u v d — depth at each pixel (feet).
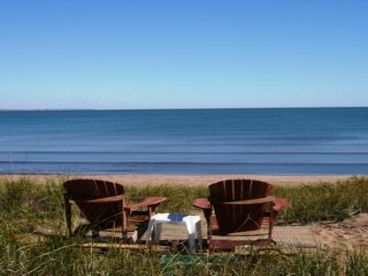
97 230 14.25
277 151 89.35
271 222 13.62
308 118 267.80
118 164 70.74
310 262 10.42
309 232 17.79
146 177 51.96
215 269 10.65
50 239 10.96
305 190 28.02
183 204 22.88
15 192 20.25
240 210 13.71
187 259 11.14
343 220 20.12
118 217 14.17
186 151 91.30
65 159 77.82
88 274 9.71
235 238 14.56
